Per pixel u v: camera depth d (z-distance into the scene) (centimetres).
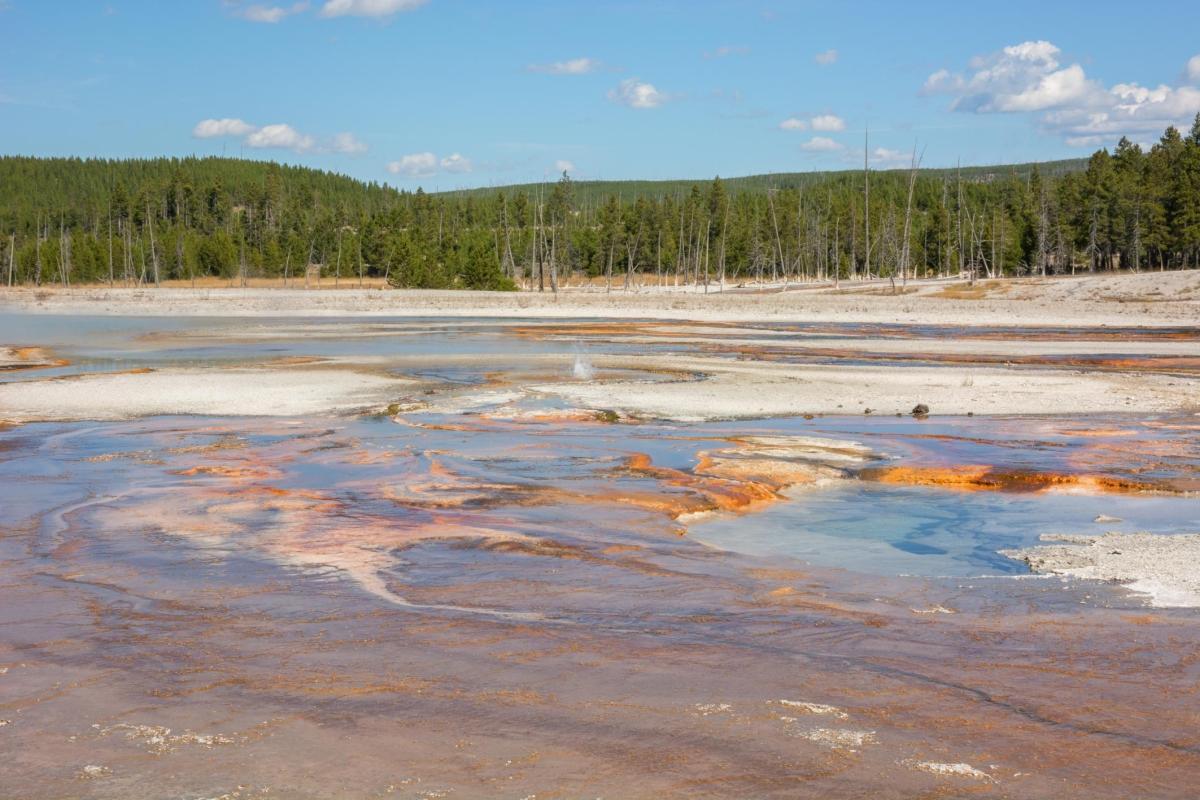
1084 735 752
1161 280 8862
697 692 834
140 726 768
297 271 16650
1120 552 1340
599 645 953
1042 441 2316
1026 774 690
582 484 1802
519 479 1850
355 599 1112
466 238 16312
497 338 5647
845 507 1677
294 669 890
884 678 866
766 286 13788
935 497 1762
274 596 1123
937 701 816
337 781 678
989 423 2603
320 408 2830
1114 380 3534
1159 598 1116
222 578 1200
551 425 2542
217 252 16400
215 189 19888
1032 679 863
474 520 1523
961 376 3647
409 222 17212
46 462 2038
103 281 15562
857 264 16788
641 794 660
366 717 784
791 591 1151
